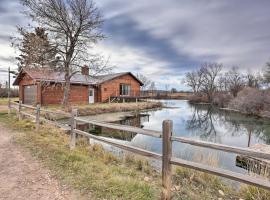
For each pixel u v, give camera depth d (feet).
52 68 53.62
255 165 16.49
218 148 8.27
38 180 11.66
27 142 20.10
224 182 13.80
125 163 16.47
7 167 13.64
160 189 11.27
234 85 152.56
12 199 9.59
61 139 23.09
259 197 10.95
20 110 35.81
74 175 12.31
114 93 91.40
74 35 54.24
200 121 61.05
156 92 197.57
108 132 35.60
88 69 57.82
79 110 57.36
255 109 82.38
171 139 9.74
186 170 14.29
